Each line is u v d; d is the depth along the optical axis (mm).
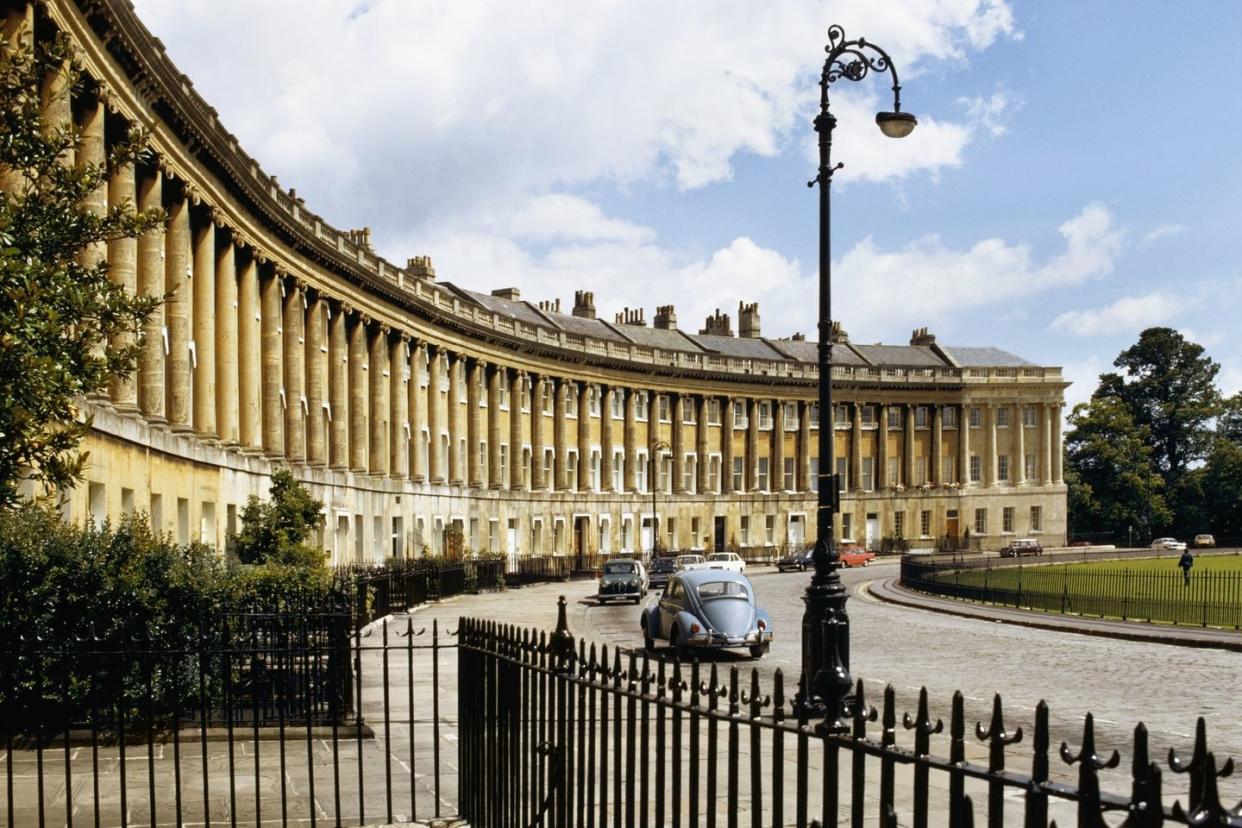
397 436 63188
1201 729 3615
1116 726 17141
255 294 45156
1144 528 122312
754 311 113062
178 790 10156
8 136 12508
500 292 91312
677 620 27297
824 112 20141
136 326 12914
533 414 83625
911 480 112125
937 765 4578
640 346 93562
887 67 20328
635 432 94750
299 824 10992
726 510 101562
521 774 9391
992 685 22047
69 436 11422
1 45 12742
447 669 23891
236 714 15570
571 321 94688
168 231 36406
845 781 13070
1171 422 131000
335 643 15531
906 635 33438
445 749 14609
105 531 16797
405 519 62906
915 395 112500
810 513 107500
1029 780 4191
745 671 24953
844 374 108500
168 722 15016
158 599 15383
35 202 12281
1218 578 51531
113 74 30141
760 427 105438
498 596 55500
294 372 49969
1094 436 125125
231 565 20484
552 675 8430
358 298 57562
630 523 93125
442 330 69500
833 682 5367
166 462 33062
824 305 19812
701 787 12469
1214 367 133250
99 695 14125
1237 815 3459
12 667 10859
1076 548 112750
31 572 14180
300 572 20984
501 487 77938
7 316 10891
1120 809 3787
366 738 15125
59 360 11586
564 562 76375
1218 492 122125
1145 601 38531
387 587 37594
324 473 51688
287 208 48125
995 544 114375
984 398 115188
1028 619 37406
